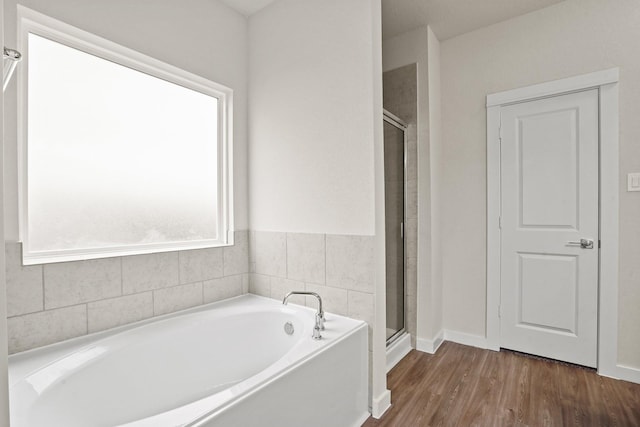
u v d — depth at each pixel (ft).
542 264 7.87
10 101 4.57
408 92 8.82
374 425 5.57
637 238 6.71
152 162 6.56
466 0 7.56
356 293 6.15
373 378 5.90
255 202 7.90
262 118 7.75
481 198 8.77
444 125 9.34
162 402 5.28
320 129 6.67
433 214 8.69
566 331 7.59
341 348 5.18
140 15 5.98
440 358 8.07
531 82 7.98
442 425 5.54
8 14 4.53
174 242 6.89
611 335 6.95
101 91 5.81
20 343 4.54
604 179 7.02
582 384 6.68
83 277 5.17
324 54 6.60
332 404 4.98
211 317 6.18
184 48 6.69
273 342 6.59
